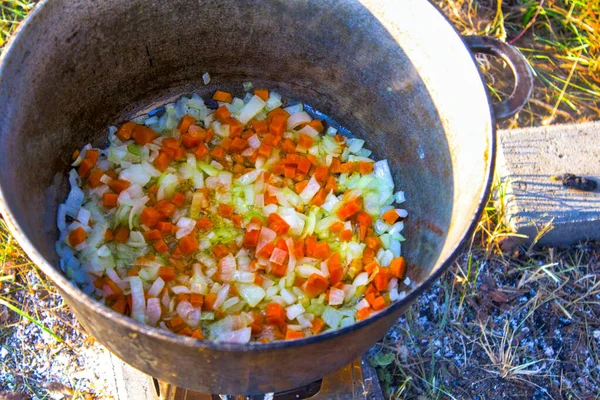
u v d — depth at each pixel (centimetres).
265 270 133
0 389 138
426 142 133
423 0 118
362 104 149
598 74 197
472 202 103
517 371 147
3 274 149
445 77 121
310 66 148
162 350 87
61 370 141
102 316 83
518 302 158
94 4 120
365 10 129
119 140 145
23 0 186
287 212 139
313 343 83
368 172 148
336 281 132
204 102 157
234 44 146
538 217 158
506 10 206
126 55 136
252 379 96
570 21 203
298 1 133
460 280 157
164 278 127
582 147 169
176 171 144
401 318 151
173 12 134
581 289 162
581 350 154
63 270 122
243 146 149
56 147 128
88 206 135
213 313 125
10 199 94
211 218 140
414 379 146
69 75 125
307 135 151
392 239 140
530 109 188
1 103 102
